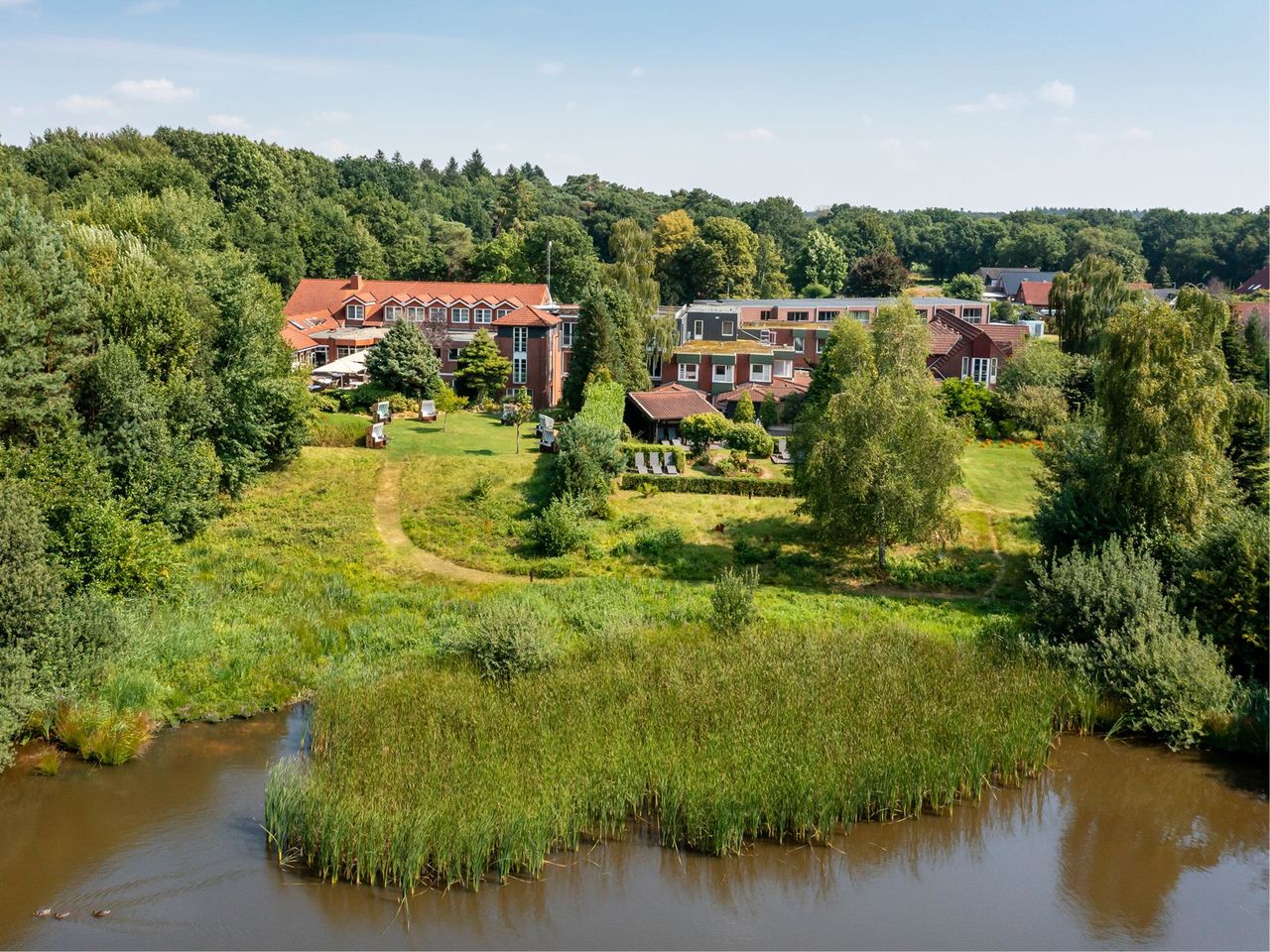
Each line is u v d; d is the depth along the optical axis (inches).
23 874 906.1
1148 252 7244.1
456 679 1213.7
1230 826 1037.8
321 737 1122.0
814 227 7268.7
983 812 1055.6
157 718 1202.6
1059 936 855.1
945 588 1665.8
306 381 2222.0
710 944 832.9
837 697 1156.5
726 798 964.0
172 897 874.8
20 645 1146.0
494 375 2815.0
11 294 1609.3
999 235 7293.3
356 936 831.1
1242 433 1795.0
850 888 920.9
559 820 949.8
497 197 7352.4
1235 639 1291.8
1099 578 1320.1
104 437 1688.0
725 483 1990.7
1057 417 2458.2
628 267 3570.4
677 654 1283.2
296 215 4493.1
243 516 1855.3
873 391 1647.4
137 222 2333.9
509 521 1849.2
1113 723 1227.2
